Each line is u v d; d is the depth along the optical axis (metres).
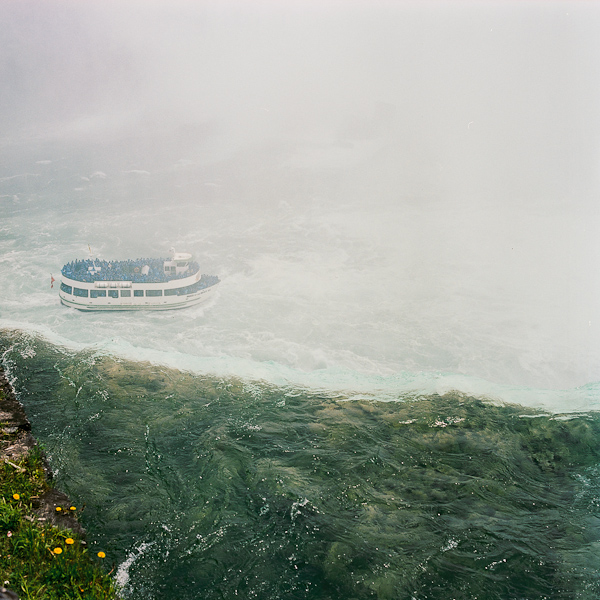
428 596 16.44
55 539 16.62
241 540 18.38
